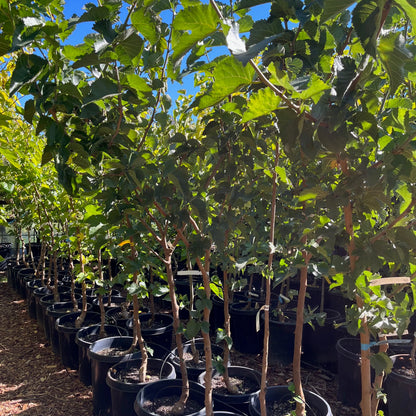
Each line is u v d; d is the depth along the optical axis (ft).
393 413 7.09
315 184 3.97
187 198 4.53
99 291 10.28
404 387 6.91
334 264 3.70
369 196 3.24
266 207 6.12
